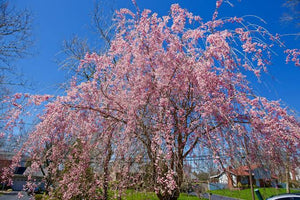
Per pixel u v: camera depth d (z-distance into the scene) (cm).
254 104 327
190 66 340
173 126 332
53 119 341
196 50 358
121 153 333
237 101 334
